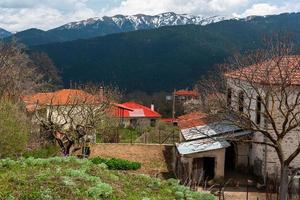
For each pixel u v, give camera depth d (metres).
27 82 49.66
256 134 29.80
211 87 37.53
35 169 13.75
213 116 29.89
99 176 13.83
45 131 34.00
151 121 75.06
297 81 26.17
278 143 21.42
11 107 27.31
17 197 11.18
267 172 27.92
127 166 32.59
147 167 33.97
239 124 24.19
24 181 12.07
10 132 25.53
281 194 21.20
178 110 84.00
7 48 52.03
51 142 34.81
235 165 31.81
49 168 13.84
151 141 45.56
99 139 45.12
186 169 28.80
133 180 14.39
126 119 73.12
